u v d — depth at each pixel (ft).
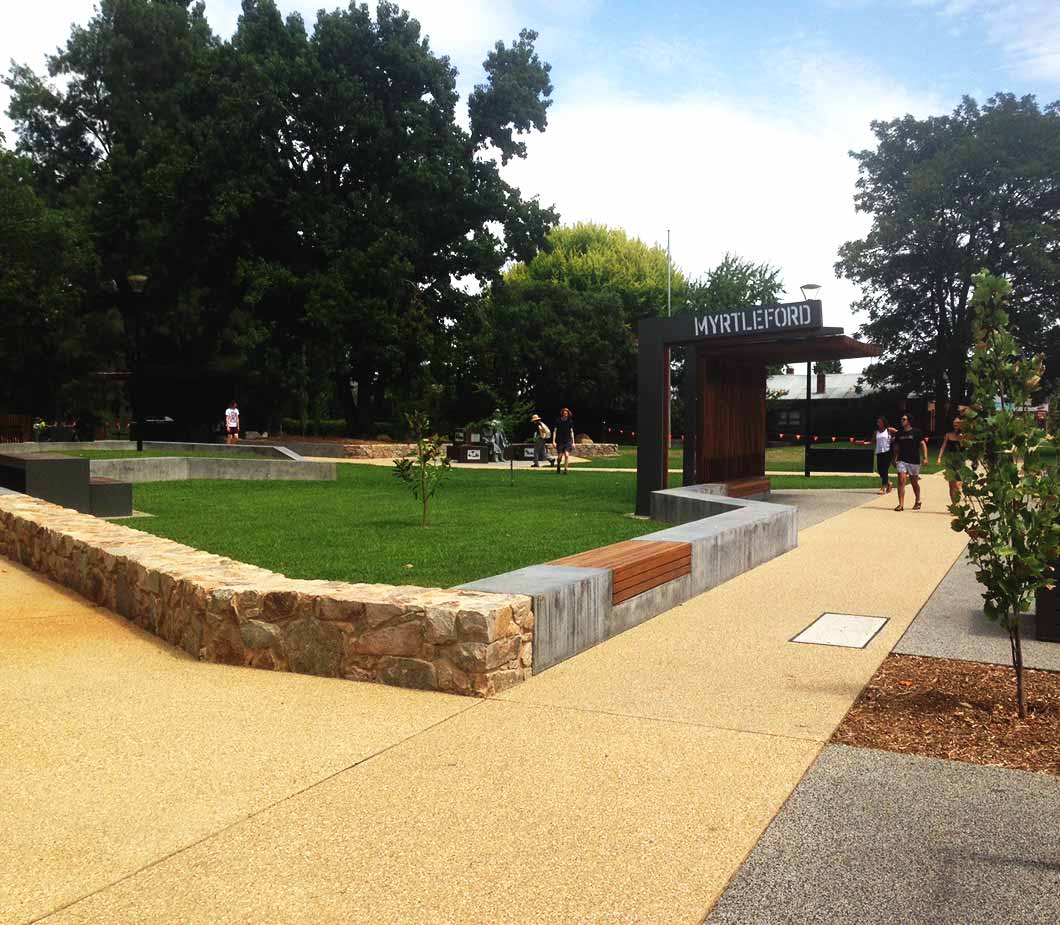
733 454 58.85
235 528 38.81
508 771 12.67
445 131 121.80
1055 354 141.49
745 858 10.10
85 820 10.98
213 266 130.52
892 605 24.76
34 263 132.67
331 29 118.32
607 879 9.61
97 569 24.45
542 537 35.99
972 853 10.23
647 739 14.05
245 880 9.53
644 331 47.88
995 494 15.17
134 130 153.79
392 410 140.05
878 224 155.63
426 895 9.26
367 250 115.85
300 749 13.51
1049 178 142.92
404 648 16.81
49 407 158.92
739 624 22.52
